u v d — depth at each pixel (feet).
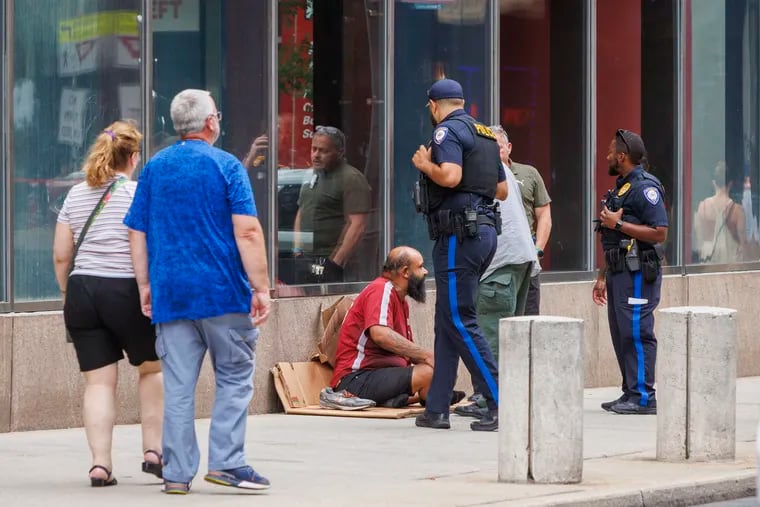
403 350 93.35
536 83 118.01
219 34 95.66
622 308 96.37
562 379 65.36
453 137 82.07
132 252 61.82
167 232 60.54
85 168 63.98
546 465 65.46
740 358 131.44
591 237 121.29
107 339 63.93
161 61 92.58
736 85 132.77
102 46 89.20
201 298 60.13
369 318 93.71
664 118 127.65
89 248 63.41
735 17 132.57
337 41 102.89
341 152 102.99
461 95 84.07
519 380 65.67
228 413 61.77
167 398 61.21
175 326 60.85
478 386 84.53
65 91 87.15
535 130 118.01
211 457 62.08
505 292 89.92
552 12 118.83
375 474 68.80
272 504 59.11
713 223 130.82
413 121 108.27
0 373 82.43
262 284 60.95
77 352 64.23
